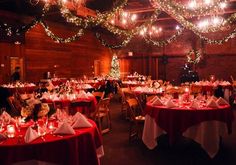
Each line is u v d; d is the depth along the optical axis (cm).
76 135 359
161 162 517
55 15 1489
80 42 1864
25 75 1450
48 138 347
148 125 595
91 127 400
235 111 1040
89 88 1212
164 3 882
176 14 984
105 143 641
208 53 1895
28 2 1319
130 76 1827
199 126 539
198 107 557
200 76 1917
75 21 964
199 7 859
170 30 2005
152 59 2086
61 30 1712
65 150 342
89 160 377
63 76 1717
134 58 2133
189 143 629
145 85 1202
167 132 561
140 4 1450
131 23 1519
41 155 327
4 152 321
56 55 1659
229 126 579
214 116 541
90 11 1473
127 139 674
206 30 1070
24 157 323
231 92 1205
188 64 1939
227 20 1009
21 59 1431
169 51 2025
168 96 708
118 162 518
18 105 510
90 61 1972
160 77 2064
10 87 1148
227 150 584
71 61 1784
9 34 1261
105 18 963
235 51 1836
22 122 419
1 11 1333
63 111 450
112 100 1398
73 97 755
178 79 2005
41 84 1292
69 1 1227
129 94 899
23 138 347
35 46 1516
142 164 507
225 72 1864
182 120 545
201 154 559
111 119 922
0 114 466
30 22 1344
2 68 1338
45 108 381
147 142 595
